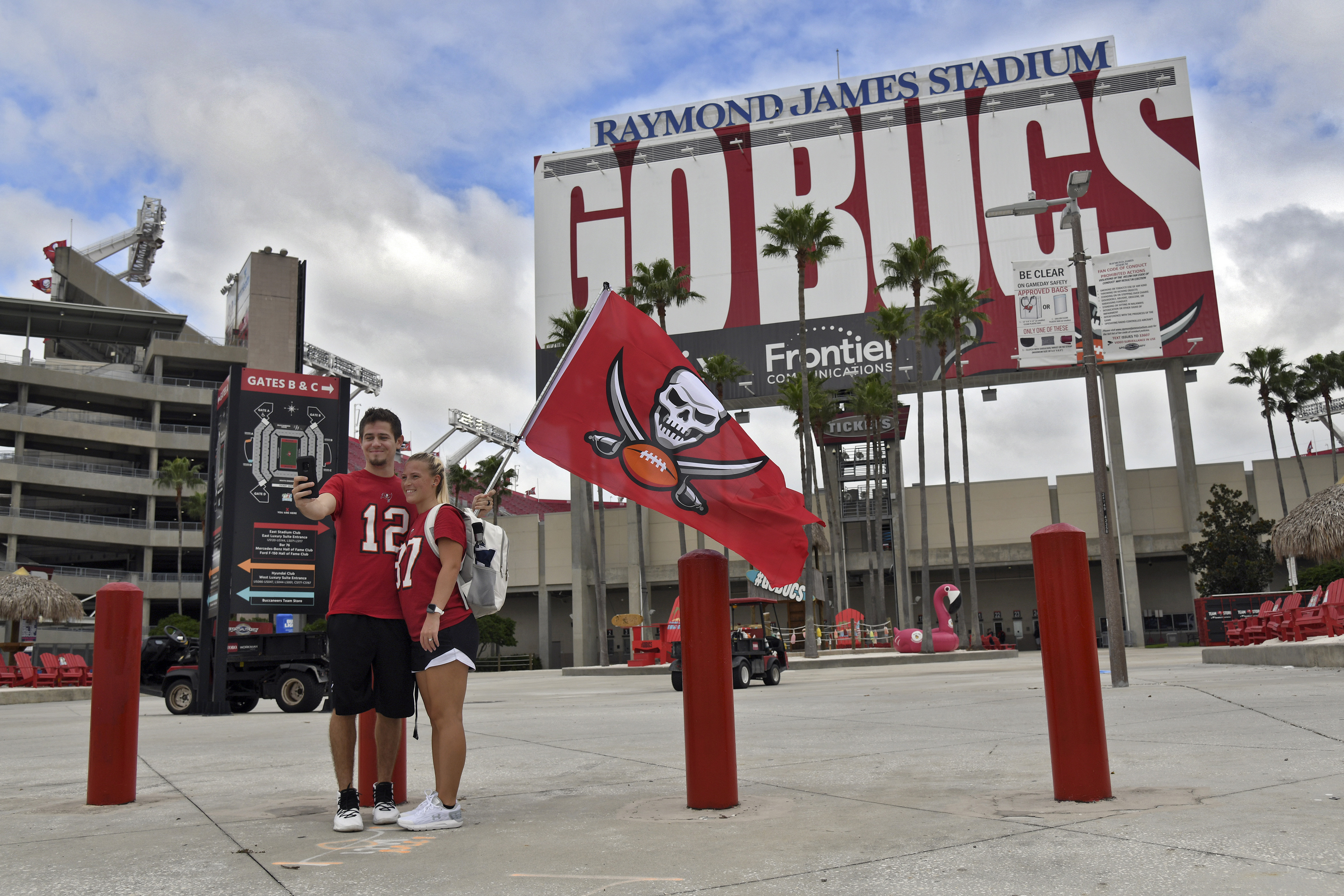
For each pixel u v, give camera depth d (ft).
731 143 195.72
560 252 198.90
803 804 14.84
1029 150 183.83
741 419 193.26
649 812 14.69
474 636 14.61
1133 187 178.81
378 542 14.83
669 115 201.67
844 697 44.96
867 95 195.21
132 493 233.35
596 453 21.76
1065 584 14.01
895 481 178.50
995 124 185.78
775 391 185.78
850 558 192.54
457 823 13.93
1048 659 14.10
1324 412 196.24
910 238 185.06
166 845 13.19
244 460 59.41
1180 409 173.99
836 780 17.49
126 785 17.44
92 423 236.02
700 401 22.80
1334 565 107.96
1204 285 172.96
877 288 151.33
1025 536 184.03
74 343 290.56
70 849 13.07
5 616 97.86
